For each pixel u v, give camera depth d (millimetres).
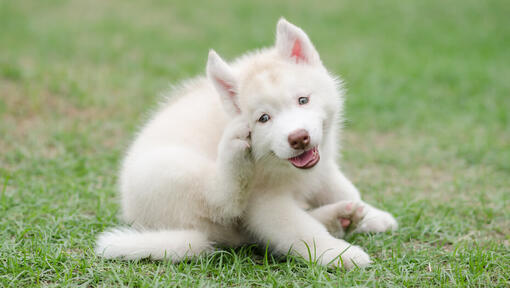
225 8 20094
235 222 4855
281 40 4801
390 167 8023
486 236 5359
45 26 16406
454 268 4383
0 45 14039
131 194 4984
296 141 4176
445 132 9469
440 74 12797
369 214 5473
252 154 4488
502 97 11406
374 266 4363
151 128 5395
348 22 18641
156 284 3980
